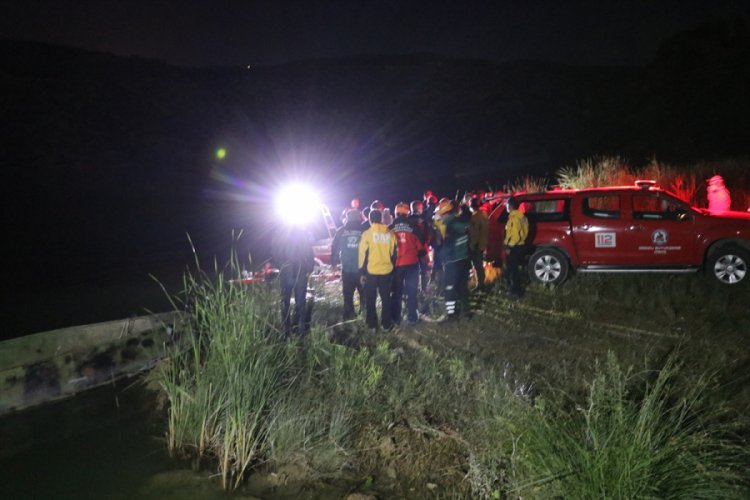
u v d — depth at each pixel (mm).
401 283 9555
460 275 9477
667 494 4230
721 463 4602
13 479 5285
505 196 13000
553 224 10500
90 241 21547
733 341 7336
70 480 5270
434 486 5102
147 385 7363
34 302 13328
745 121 30719
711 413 5148
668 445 4395
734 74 37219
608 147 34344
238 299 7180
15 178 28922
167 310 12289
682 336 7617
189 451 5805
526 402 5535
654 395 4871
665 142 31531
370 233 8906
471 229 10586
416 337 8695
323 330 8117
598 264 10297
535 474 4566
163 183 32281
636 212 10305
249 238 22594
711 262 9656
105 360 7562
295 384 6723
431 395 6461
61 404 6926
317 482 5277
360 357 7238
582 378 6602
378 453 5625
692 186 14094
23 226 23125
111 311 12305
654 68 45781
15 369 6785
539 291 10336
